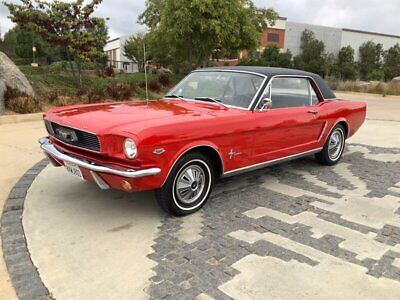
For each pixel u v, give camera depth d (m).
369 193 4.82
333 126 5.83
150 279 2.84
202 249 3.29
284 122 4.79
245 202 4.41
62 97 12.15
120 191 4.67
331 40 61.25
